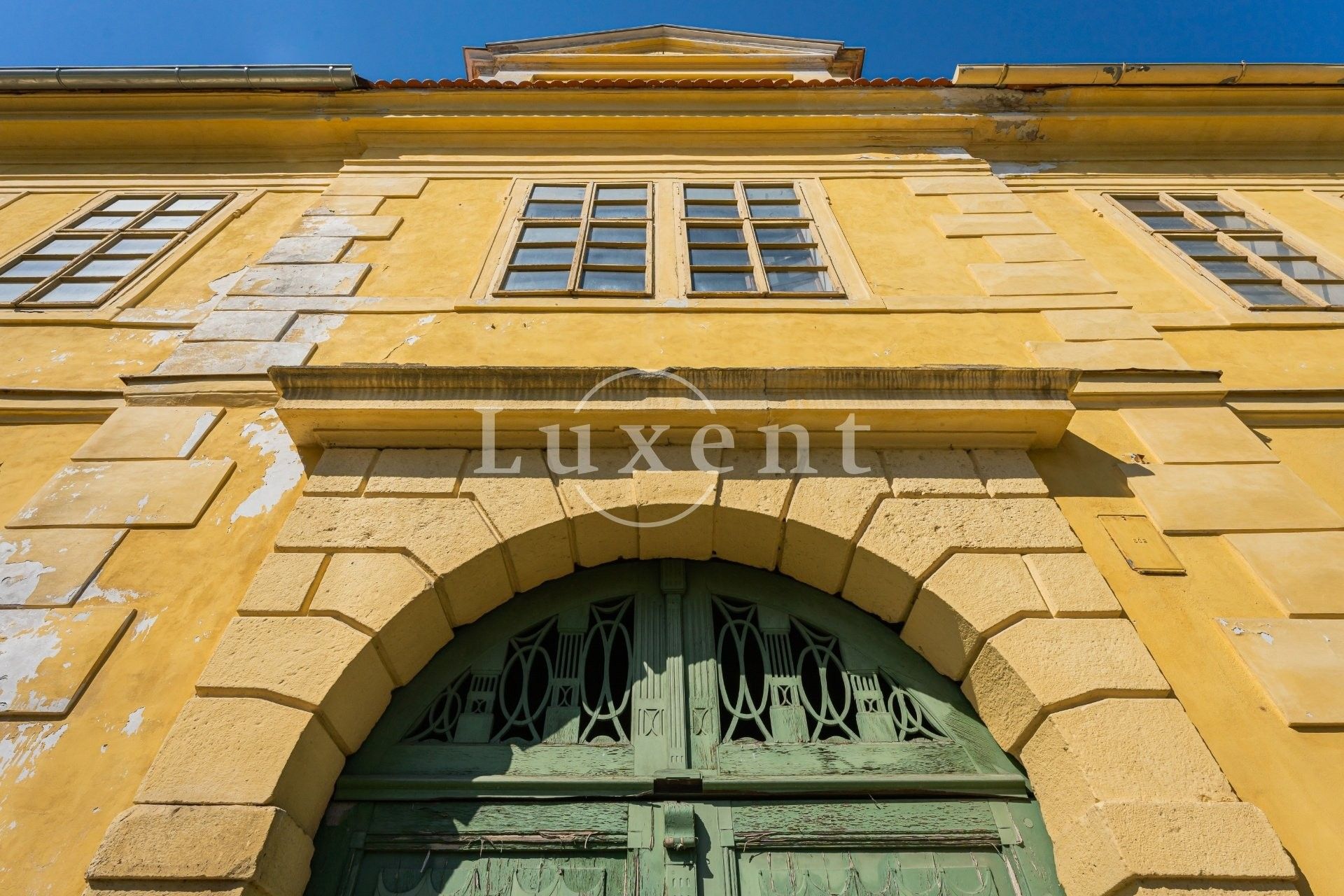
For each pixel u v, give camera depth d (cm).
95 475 349
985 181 577
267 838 232
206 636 292
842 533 320
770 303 441
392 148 630
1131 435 379
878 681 318
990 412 343
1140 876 224
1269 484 349
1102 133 667
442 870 262
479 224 525
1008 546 315
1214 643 291
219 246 543
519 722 302
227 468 354
